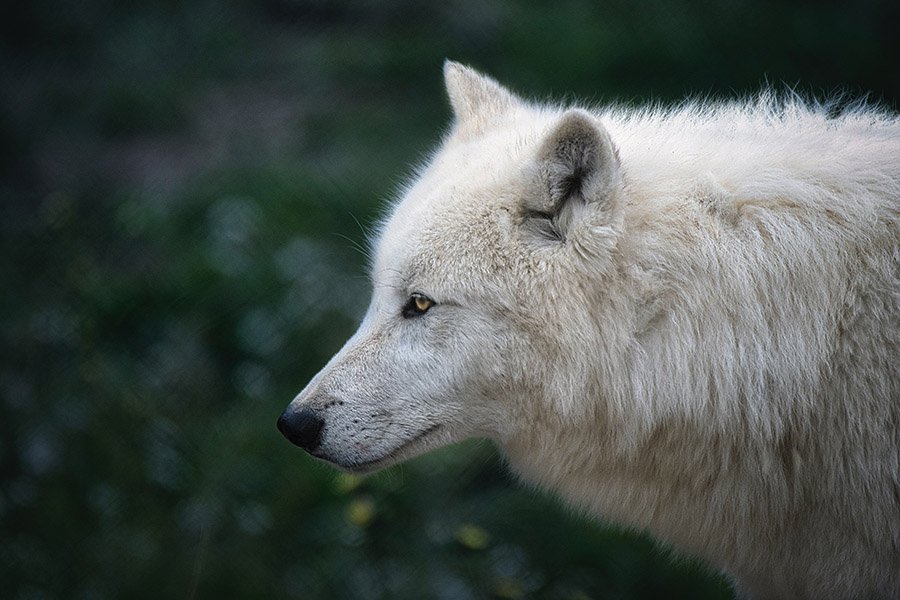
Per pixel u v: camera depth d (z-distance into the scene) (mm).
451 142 6734
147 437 9461
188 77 17531
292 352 10938
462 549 8523
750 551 5922
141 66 17688
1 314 10586
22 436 9211
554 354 5785
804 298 5473
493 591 8266
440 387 5980
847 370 5406
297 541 8875
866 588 5676
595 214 5555
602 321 5695
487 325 5816
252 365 10688
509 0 18453
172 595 8352
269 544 8789
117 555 8555
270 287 11523
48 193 14109
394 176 13594
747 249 5559
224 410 10289
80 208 13258
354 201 13070
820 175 5625
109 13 18625
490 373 5887
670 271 5594
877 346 5348
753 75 15484
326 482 9289
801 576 5887
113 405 9656
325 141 15172
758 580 6109
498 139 6340
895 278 5348
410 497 8953
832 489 5539
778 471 5629
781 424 5523
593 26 17234
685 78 15641
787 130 6113
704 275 5574
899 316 5316
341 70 17375
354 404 6082
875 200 5484
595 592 8750
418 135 15188
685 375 5613
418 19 18469
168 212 13062
